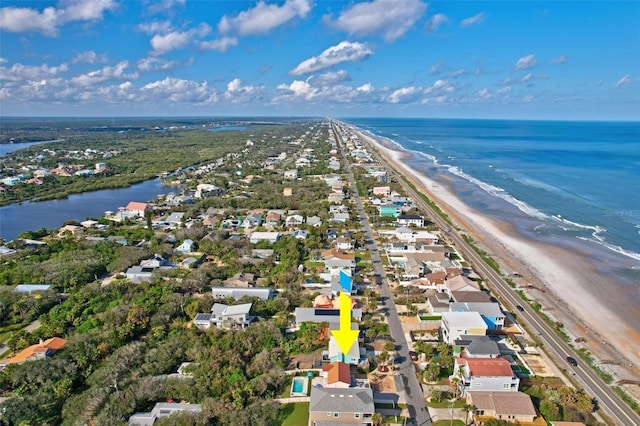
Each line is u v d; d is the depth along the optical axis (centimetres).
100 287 9338
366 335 7688
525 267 11056
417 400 6091
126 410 5619
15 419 5488
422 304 8919
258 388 6078
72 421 5472
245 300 8719
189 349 7038
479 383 6091
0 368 6650
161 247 11938
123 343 7281
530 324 8269
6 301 8619
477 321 7500
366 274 10438
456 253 11962
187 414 5472
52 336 7600
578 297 9456
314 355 7131
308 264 11150
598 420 5794
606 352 7419
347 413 5553
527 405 5697
